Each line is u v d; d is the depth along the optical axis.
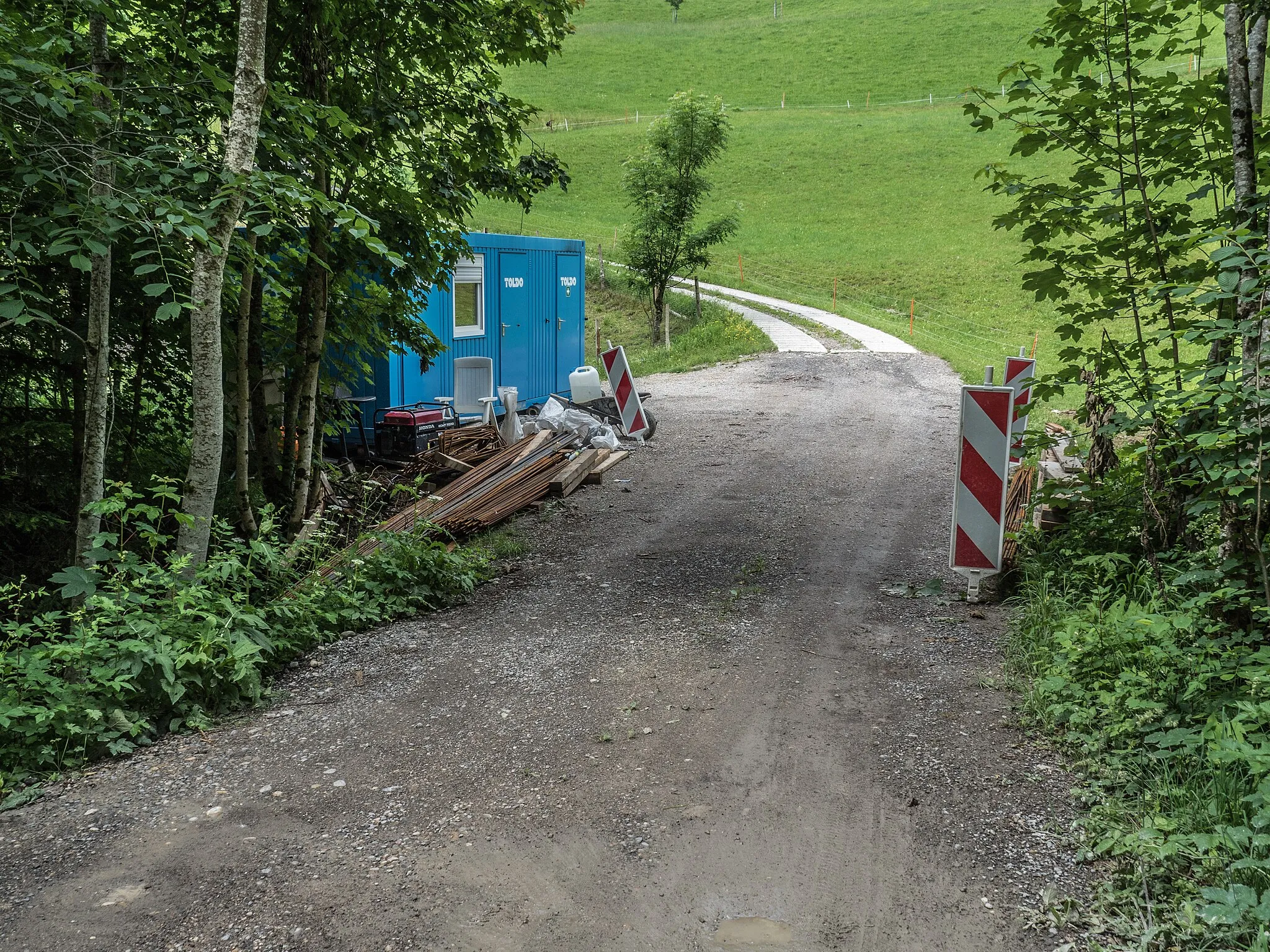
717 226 30.08
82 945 3.17
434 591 7.16
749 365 24.16
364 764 4.48
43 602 7.85
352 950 3.12
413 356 13.82
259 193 5.94
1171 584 5.06
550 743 4.64
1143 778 3.87
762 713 4.91
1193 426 4.65
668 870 3.53
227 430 9.43
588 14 107.12
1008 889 3.33
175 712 5.05
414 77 8.91
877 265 40.97
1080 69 5.86
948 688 5.12
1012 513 7.85
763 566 7.78
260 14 6.05
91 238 5.52
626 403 14.33
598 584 7.48
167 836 3.87
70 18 6.70
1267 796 3.18
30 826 4.00
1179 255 5.46
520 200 9.81
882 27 87.56
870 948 3.07
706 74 82.62
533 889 3.44
